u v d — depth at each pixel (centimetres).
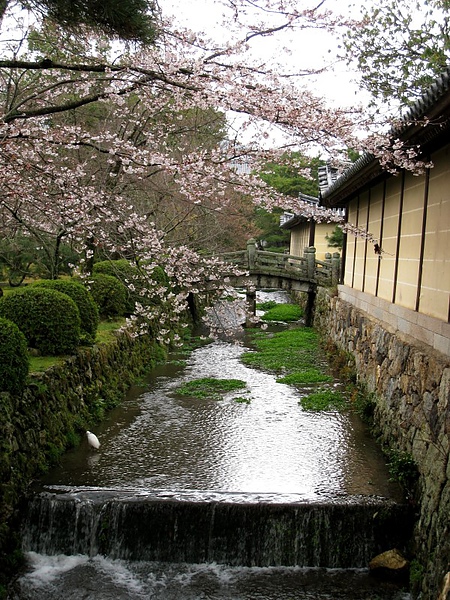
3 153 632
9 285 1403
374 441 860
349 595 563
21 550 629
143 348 1348
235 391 1146
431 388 656
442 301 705
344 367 1257
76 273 1228
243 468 748
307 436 879
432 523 562
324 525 625
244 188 704
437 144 716
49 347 877
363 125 630
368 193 1209
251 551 625
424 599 527
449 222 686
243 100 587
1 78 907
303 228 2947
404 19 1266
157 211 1350
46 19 654
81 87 845
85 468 739
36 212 899
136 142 1162
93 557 631
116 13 561
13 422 665
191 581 589
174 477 716
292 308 2514
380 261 1078
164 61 632
